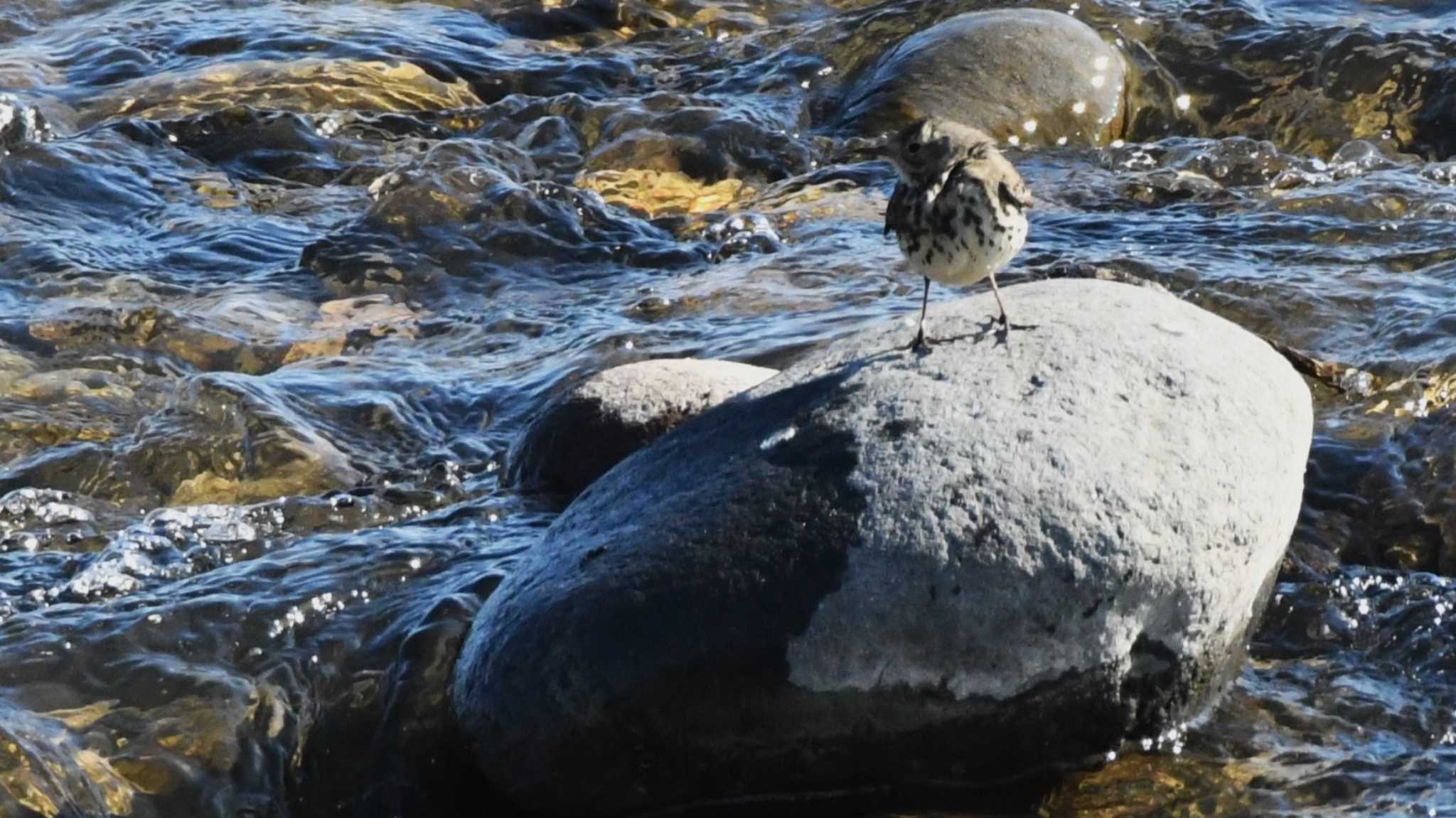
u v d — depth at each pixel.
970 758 15.12
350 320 26.47
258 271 28.23
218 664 16.83
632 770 14.92
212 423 22.19
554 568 15.78
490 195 29.45
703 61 38.00
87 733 15.95
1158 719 15.64
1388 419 21.11
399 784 15.84
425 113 34.69
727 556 14.95
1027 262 26.34
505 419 22.77
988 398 15.44
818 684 14.62
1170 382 15.60
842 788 15.10
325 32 38.97
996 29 34.38
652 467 16.47
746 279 26.67
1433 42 33.97
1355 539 19.42
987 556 14.60
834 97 35.88
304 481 21.27
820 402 15.99
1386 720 16.48
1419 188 28.64
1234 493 15.31
